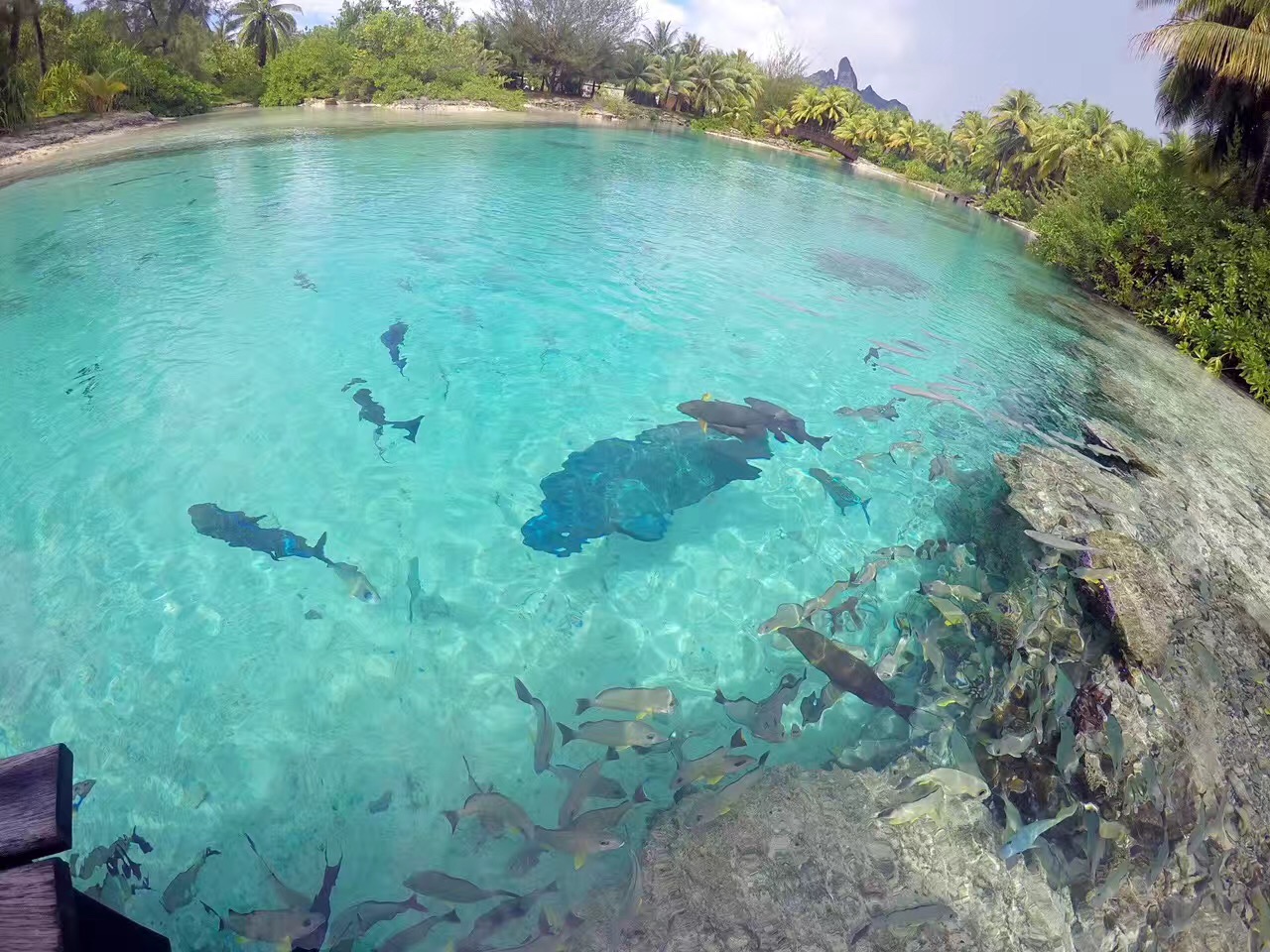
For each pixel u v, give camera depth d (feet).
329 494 19.63
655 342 31.63
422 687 14.35
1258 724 15.30
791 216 65.87
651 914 10.68
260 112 105.29
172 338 27.09
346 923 9.82
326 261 37.09
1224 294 44.70
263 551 17.20
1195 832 12.41
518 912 10.25
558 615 16.43
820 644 14.83
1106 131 106.52
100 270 33.40
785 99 167.73
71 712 13.10
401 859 11.18
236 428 21.93
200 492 19.12
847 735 14.21
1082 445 26.66
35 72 86.12
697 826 12.17
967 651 16.11
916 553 19.49
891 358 33.35
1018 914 11.33
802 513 20.66
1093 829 11.88
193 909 10.26
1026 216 103.86
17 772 5.64
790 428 24.41
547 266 40.16
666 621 16.60
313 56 121.70
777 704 13.41
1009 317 43.88
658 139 121.49
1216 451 28.63
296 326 29.04
